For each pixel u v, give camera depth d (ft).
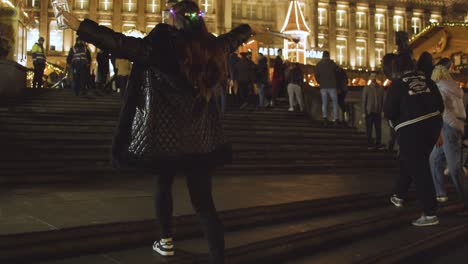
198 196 10.61
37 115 36.47
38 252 11.64
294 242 14.23
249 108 50.83
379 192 21.59
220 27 159.74
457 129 20.25
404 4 185.16
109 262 11.31
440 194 21.50
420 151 17.81
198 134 10.41
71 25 9.43
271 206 17.08
